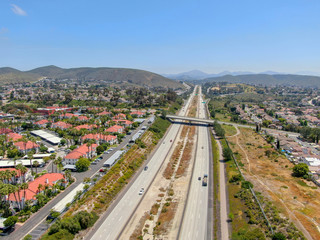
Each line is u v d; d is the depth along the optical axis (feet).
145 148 641.40
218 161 574.15
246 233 299.79
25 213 337.72
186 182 462.60
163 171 513.45
